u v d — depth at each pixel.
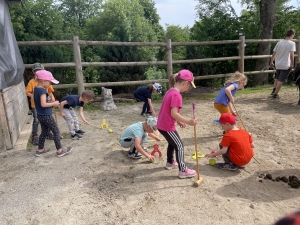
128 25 22.83
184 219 2.89
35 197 3.41
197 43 9.66
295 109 7.32
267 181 3.64
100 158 4.48
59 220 2.97
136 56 9.50
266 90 10.22
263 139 5.21
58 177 3.89
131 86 9.45
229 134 3.80
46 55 8.52
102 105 7.83
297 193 3.35
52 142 5.29
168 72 9.25
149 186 3.57
